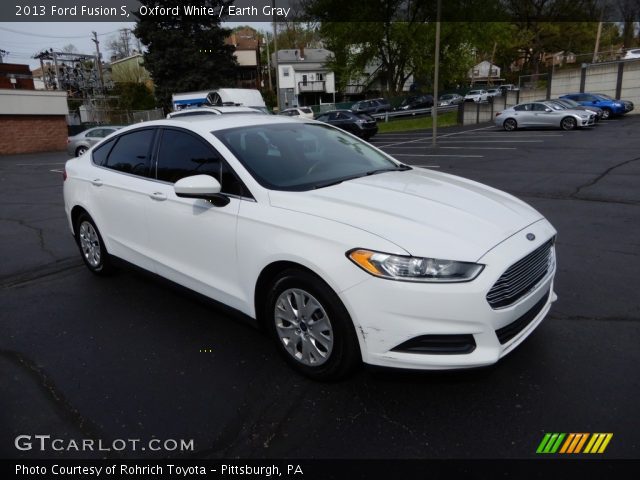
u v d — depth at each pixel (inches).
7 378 123.3
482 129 987.9
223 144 135.4
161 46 1519.4
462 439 97.0
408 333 98.3
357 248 101.5
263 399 111.8
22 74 1563.7
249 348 134.9
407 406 107.5
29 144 1019.9
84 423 105.5
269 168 132.0
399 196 121.4
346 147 161.5
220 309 137.3
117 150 174.6
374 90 2212.1
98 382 120.6
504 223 113.9
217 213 129.0
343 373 110.6
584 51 2313.0
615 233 232.5
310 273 109.4
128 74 2274.9
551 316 147.2
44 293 178.9
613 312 148.5
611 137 683.4
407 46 1444.4
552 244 125.9
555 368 119.6
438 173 159.3
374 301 99.4
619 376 115.5
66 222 299.6
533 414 103.5
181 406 110.3
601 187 344.2
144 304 166.2
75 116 1565.0
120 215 165.6
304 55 2388.0
